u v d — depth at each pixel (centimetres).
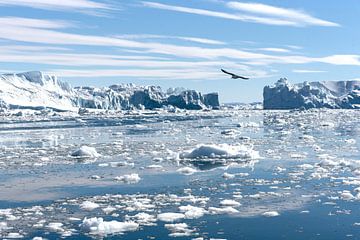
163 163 3347
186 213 1905
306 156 3603
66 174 2888
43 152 4134
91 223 1720
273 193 2262
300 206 2006
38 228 1723
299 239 1571
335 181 2538
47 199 2205
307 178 2645
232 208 1962
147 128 7938
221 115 15075
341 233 1633
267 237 1597
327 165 3098
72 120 12581
